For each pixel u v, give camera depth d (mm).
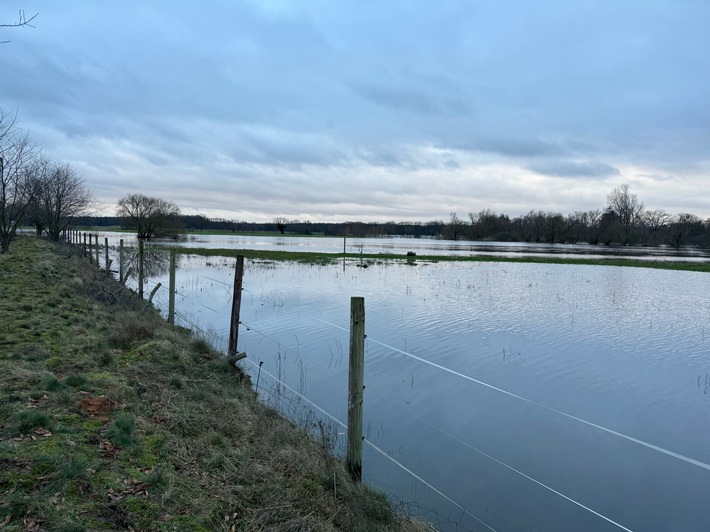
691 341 12633
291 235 137250
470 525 4770
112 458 4121
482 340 12305
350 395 5121
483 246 88500
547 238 123750
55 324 8836
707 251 92125
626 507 5172
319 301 17672
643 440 6801
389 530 4234
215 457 4582
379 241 103875
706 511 5141
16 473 3541
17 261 19000
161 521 3461
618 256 61875
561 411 7758
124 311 11328
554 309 17312
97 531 3156
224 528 3578
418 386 8750
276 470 4676
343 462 5324
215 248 52562
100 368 6656
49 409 4812
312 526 3844
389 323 14188
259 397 7484
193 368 7637
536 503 5199
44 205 37406
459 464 5992
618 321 15336
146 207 79625
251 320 13961
